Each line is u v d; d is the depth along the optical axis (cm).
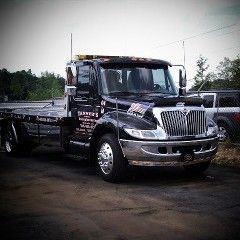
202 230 428
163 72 814
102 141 696
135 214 488
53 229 433
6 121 1066
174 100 655
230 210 504
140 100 680
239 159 884
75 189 629
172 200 557
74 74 767
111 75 758
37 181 695
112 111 711
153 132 633
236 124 1138
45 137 912
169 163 643
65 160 963
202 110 683
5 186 653
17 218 473
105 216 480
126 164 670
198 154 664
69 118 814
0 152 1130
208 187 642
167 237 406
